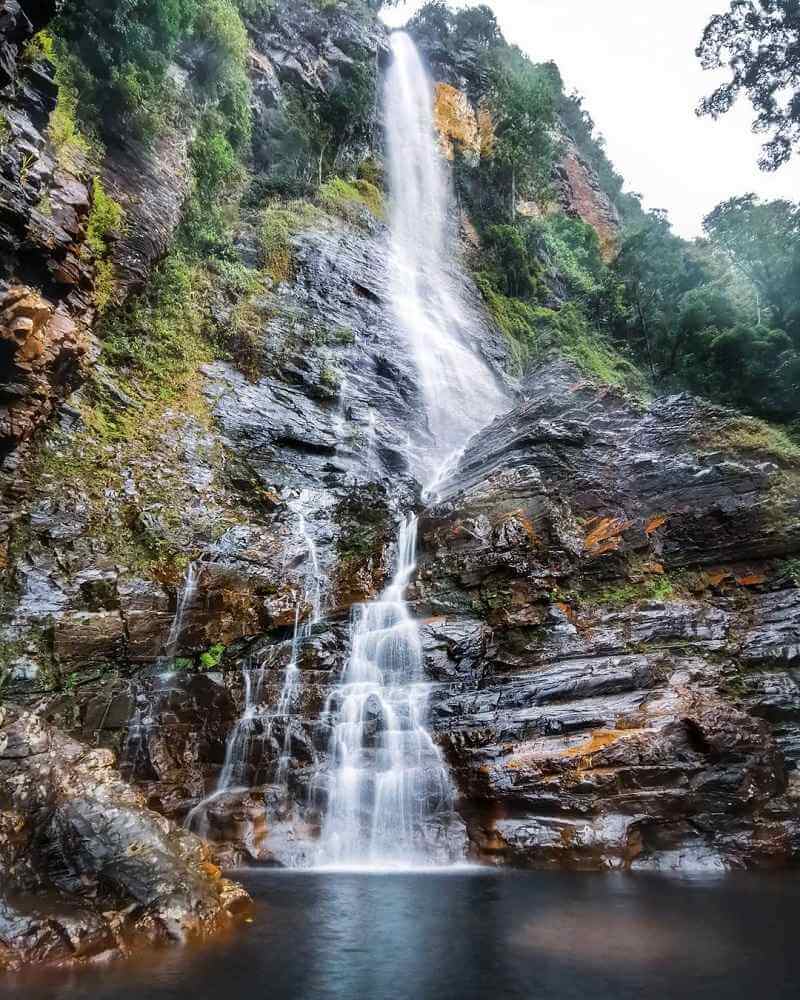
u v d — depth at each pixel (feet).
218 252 83.35
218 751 43.16
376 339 92.07
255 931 25.08
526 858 36.52
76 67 61.82
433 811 39.83
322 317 88.12
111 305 61.36
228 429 67.41
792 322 103.86
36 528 47.96
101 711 42.32
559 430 67.62
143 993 19.21
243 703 44.93
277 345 79.71
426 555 56.85
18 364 44.37
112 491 54.29
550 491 59.00
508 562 51.67
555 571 52.54
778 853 36.78
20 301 43.16
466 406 95.04
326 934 24.75
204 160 80.53
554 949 22.94
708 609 49.83
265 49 124.47
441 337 103.91
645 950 22.71
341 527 60.23
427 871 35.73
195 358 71.56
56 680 42.27
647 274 133.49
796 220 110.83
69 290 50.83
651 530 58.23
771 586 51.83
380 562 57.06
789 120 98.22
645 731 38.93
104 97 65.26
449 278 121.70
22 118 45.88
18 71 45.83
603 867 35.47
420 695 44.70
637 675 43.52
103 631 44.65
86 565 47.98
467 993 19.19
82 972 20.83
